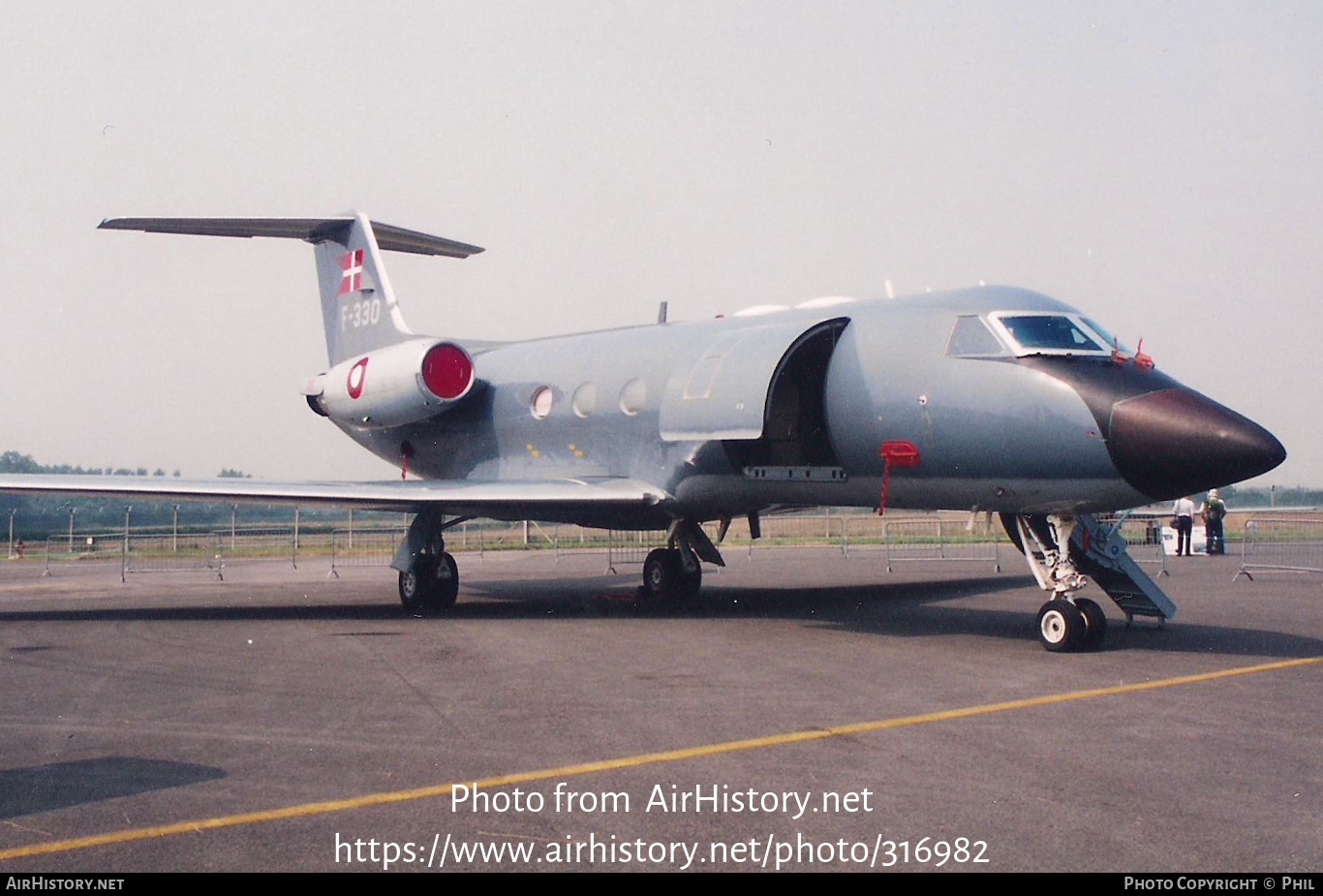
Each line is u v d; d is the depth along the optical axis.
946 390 12.03
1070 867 4.81
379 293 20.34
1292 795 5.84
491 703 8.34
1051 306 12.05
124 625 13.90
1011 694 8.66
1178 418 10.35
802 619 14.12
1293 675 9.53
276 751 6.87
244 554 36.75
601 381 16.48
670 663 10.33
